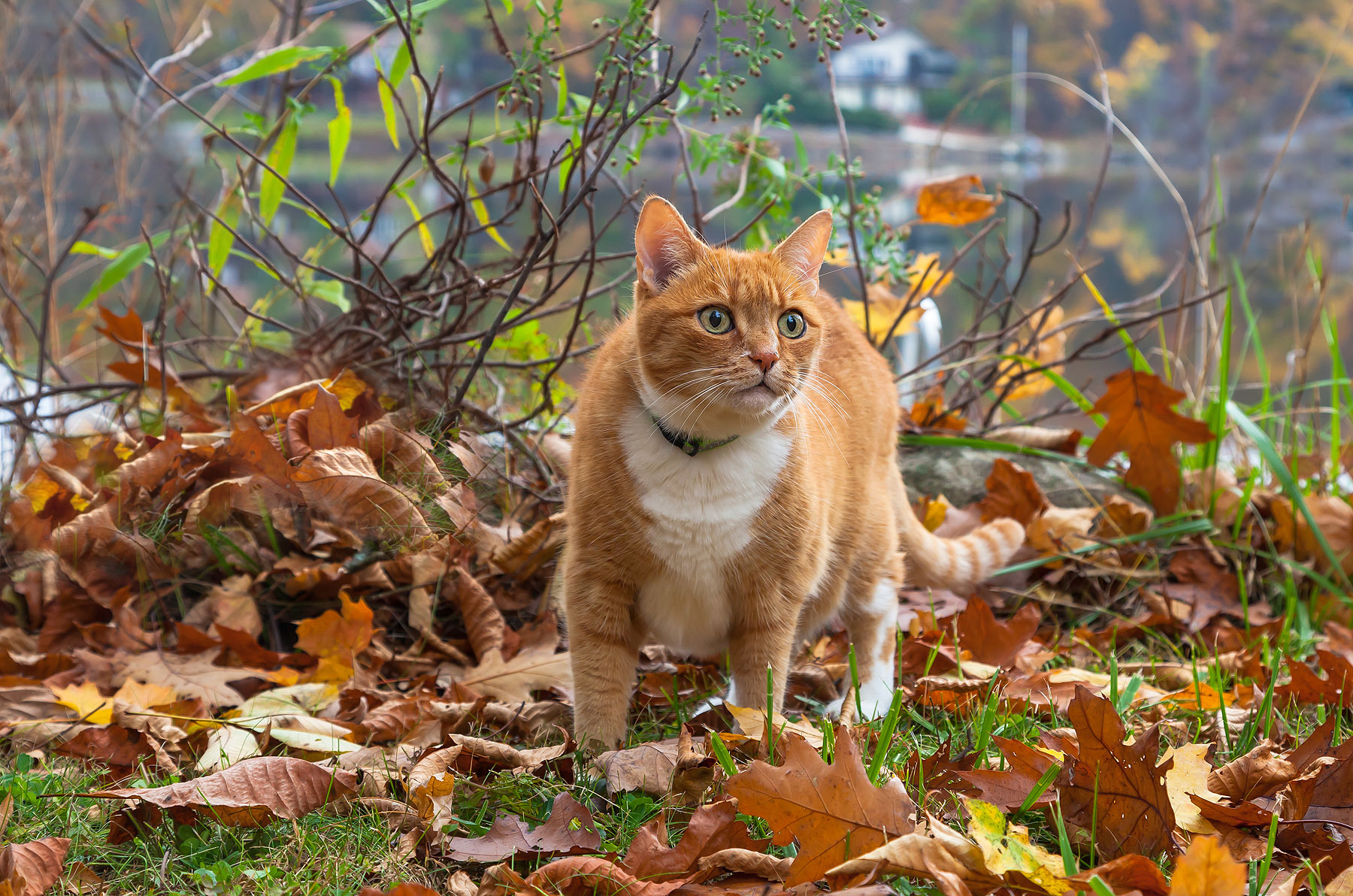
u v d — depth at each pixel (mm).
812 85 6891
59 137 4672
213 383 3984
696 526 2475
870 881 1759
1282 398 4773
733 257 2604
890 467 3275
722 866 1904
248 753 2434
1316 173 11430
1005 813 2123
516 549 3285
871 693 2957
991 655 3055
